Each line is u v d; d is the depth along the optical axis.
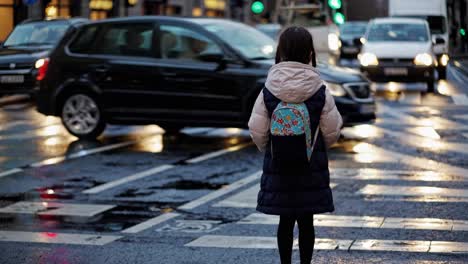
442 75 31.73
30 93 23.62
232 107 15.09
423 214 9.73
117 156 14.19
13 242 8.69
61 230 9.18
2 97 26.16
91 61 16.08
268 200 6.66
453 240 8.57
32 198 10.88
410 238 8.66
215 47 15.32
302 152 6.55
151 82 15.57
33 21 26.14
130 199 10.75
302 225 6.98
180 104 15.41
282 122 6.52
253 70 14.96
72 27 16.59
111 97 15.90
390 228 9.09
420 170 12.58
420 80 26.73
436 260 7.85
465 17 52.25
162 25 15.76
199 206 10.30
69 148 15.09
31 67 23.58
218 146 15.33
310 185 6.62
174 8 62.91
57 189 11.45
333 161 13.37
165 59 15.59
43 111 16.56
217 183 11.75
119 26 16.09
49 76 16.44
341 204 10.28
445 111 20.52
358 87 15.41
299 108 6.52
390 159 13.55
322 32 31.34
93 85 16.00
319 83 6.60
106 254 8.20
